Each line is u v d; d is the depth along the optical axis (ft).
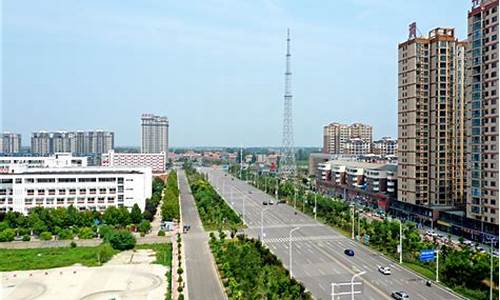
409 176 613.52
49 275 376.27
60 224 535.60
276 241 494.59
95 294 328.70
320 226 584.81
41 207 580.71
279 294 302.45
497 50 449.89
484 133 469.98
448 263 345.31
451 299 305.94
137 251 458.09
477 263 326.65
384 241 463.83
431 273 365.61
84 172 650.84
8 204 610.24
